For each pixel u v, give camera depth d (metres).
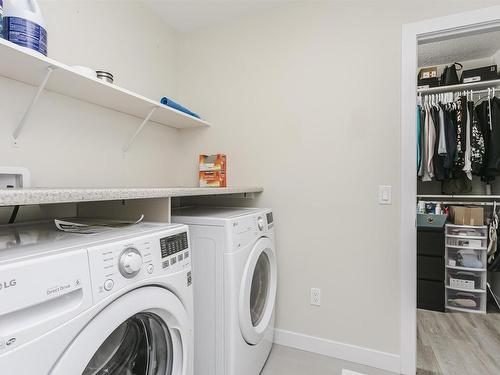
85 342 0.58
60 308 0.55
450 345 1.86
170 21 2.06
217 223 1.19
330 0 1.72
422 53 2.69
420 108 2.45
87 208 1.31
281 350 1.74
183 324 0.89
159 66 2.02
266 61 1.90
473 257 2.45
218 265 1.18
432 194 2.96
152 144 1.98
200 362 1.21
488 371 1.56
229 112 2.02
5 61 1.04
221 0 1.83
